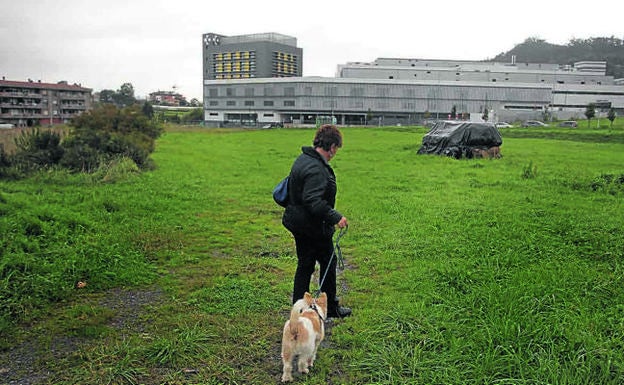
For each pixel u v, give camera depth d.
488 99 97.69
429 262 6.72
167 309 5.24
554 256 6.84
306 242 4.69
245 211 10.61
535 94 97.88
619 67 175.25
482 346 4.18
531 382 3.65
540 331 4.32
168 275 6.37
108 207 10.04
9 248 6.47
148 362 4.12
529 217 9.42
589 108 61.19
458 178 15.28
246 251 7.57
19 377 3.91
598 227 8.49
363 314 5.07
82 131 19.22
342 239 8.09
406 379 3.81
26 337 4.57
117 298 5.57
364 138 38.78
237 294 5.62
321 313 4.16
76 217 8.52
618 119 78.69
